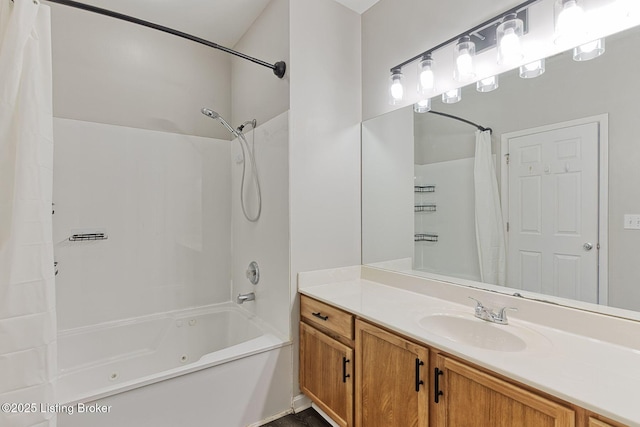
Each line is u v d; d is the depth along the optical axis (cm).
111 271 215
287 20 187
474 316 137
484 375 98
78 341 198
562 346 107
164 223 236
